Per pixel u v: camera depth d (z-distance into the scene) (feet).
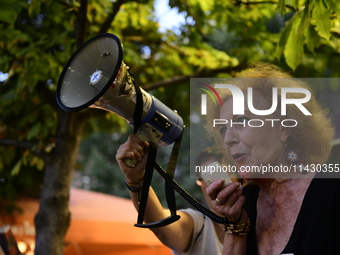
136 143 5.49
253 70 5.98
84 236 16.94
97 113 13.11
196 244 7.38
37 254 11.76
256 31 14.53
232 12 14.17
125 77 5.11
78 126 12.80
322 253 4.85
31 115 14.66
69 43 12.30
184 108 18.01
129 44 15.69
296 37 7.96
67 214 12.32
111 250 17.61
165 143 5.55
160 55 16.92
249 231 5.66
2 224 17.15
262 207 5.70
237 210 5.26
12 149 15.56
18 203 18.07
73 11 12.72
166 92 17.79
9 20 9.67
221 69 14.34
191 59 15.81
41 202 12.24
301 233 5.03
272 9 13.85
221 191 5.20
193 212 7.54
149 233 17.63
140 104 5.26
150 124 5.37
